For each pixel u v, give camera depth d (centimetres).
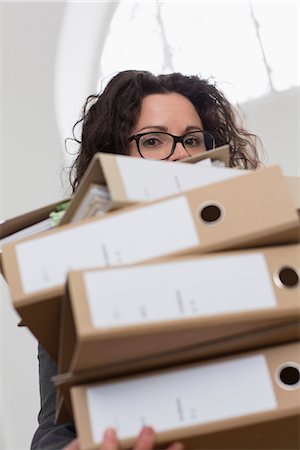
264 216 101
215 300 96
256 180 103
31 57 302
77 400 99
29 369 288
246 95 313
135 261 100
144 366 100
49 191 298
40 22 301
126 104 183
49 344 114
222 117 201
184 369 101
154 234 101
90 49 306
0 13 298
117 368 99
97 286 94
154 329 93
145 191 106
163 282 96
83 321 91
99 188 108
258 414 98
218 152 121
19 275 101
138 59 314
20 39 301
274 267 100
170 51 318
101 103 188
